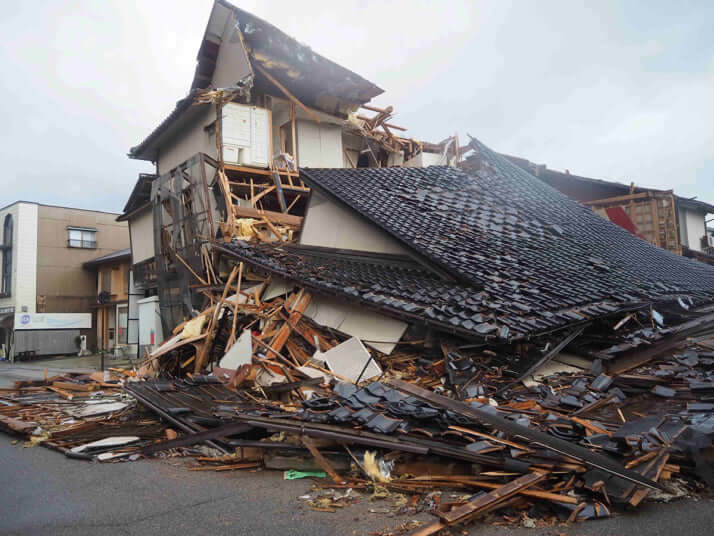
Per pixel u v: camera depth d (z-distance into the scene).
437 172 15.80
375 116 20.92
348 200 11.77
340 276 10.12
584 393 6.65
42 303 31.17
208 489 4.77
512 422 4.68
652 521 3.59
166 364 12.07
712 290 12.88
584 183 24.12
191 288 16.36
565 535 3.48
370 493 4.46
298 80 18.39
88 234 33.25
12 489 5.07
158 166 21.69
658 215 22.48
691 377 6.91
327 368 8.68
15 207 31.20
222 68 18.70
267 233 15.17
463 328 7.23
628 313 9.06
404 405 5.28
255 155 17.25
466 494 4.22
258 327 11.10
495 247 11.18
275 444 5.29
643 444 4.30
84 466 5.79
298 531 3.74
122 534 3.82
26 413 8.85
